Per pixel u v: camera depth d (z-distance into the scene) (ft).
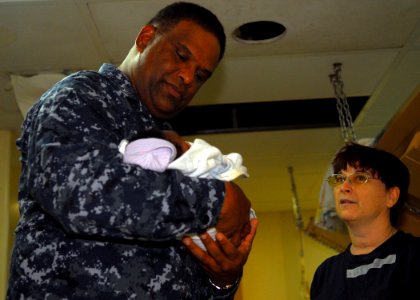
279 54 8.63
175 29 4.19
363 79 9.63
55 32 7.69
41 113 3.17
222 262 3.39
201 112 11.62
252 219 3.59
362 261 5.70
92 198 2.74
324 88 9.90
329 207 8.96
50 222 3.24
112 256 3.22
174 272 3.43
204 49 4.21
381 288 5.29
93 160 2.82
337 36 8.20
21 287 3.12
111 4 7.09
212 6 7.27
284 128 11.80
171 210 2.83
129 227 2.78
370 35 8.23
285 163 14.10
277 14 7.55
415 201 6.90
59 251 3.16
